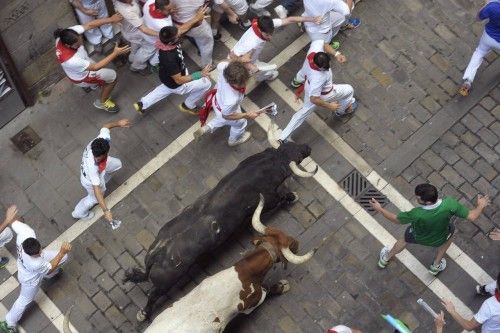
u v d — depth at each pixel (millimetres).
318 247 9734
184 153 10422
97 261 9828
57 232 9977
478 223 9969
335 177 10258
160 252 8797
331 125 10578
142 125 10594
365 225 9977
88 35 10672
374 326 9492
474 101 10727
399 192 10180
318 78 9219
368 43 11156
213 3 10594
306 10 10078
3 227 8922
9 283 9750
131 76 10930
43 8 9594
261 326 9461
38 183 10258
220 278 8406
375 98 10781
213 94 9609
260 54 11078
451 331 9438
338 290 9656
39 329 9484
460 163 10352
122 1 9711
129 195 10180
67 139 10523
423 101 10750
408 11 11320
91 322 9523
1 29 9281
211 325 8234
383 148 10445
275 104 10672
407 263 9773
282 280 9562
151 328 8156
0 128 10547
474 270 9719
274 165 9164
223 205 8906
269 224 9977
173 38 9109
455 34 11203
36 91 10695
